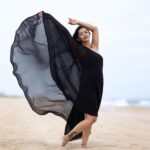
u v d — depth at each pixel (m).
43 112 7.54
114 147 7.61
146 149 7.60
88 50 7.22
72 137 7.22
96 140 8.57
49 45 7.36
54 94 7.51
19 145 7.58
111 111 22.84
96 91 7.17
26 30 7.47
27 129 10.40
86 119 7.13
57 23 7.31
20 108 20.11
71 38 7.24
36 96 7.48
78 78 7.35
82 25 7.43
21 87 7.43
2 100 31.45
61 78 7.38
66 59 7.37
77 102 7.16
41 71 7.49
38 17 7.47
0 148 7.27
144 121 14.91
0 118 13.52
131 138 9.16
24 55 7.48
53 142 8.01
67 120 7.51
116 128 11.59
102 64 7.26
